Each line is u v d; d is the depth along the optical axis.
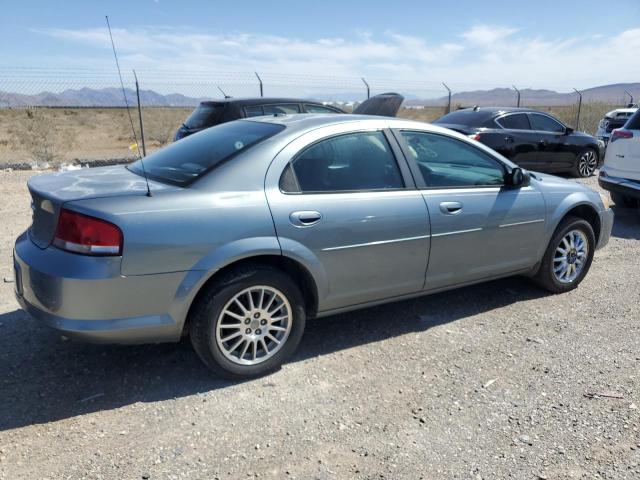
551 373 3.64
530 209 4.62
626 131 8.13
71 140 21.77
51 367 3.61
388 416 3.13
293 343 3.63
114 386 3.40
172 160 3.82
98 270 2.95
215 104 10.08
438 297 5.00
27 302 3.23
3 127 28.94
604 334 4.26
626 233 7.61
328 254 3.60
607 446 2.88
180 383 3.45
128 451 2.79
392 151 3.99
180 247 3.11
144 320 3.11
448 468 2.70
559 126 12.05
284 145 3.56
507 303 4.87
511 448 2.86
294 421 3.07
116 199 3.08
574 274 5.16
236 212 3.28
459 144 4.38
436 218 4.05
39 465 2.67
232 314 3.37
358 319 4.49
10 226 7.16
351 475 2.64
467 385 3.48
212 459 2.74
